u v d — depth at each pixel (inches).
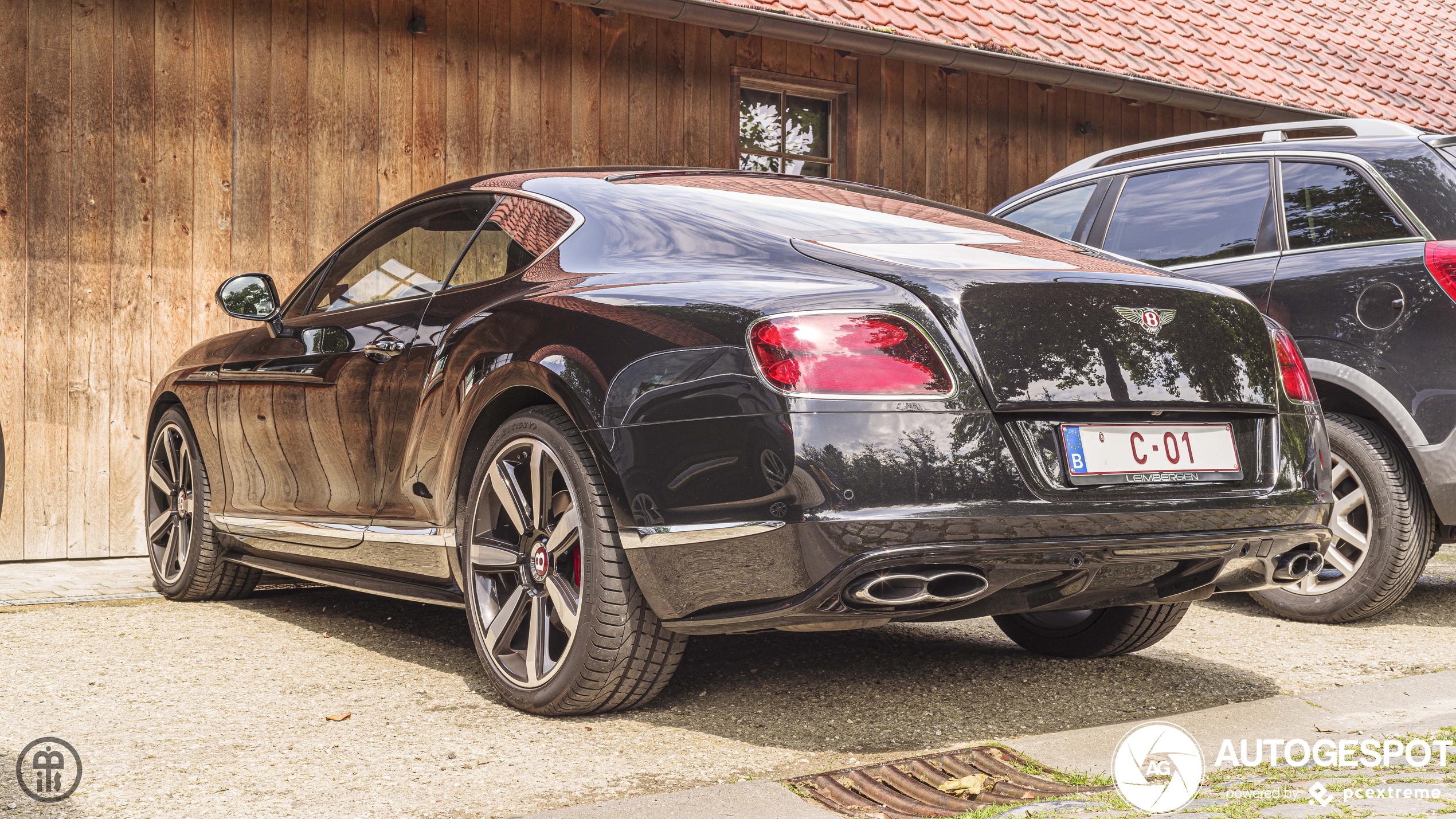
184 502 186.4
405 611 175.2
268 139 255.6
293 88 258.7
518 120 288.4
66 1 233.9
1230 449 110.3
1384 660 144.4
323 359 150.9
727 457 98.8
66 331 234.5
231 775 96.4
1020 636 147.9
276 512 161.9
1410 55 491.5
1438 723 108.2
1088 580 102.9
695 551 101.0
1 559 229.6
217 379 174.1
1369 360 163.9
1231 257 183.8
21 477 230.5
